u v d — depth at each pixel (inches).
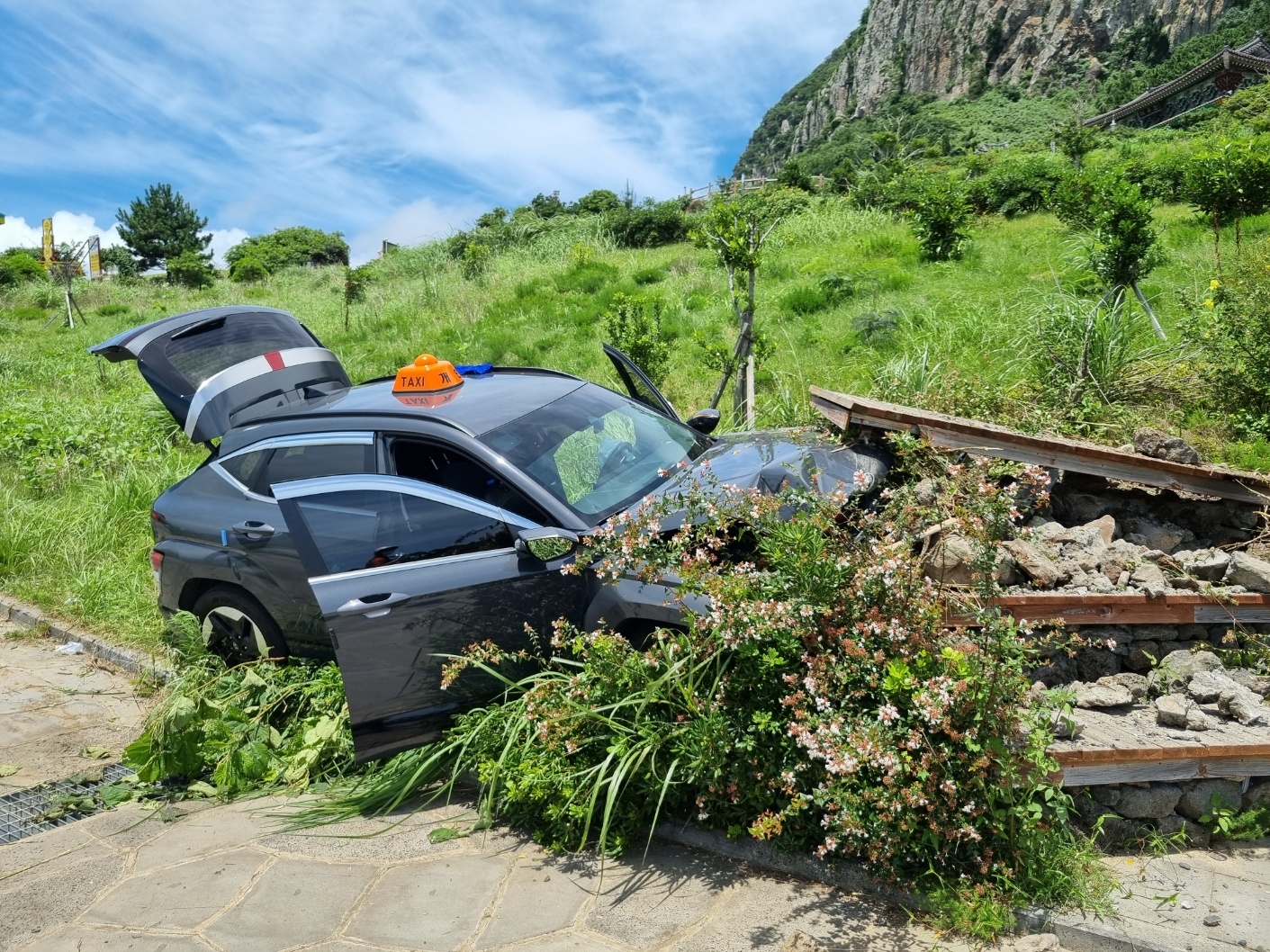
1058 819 118.7
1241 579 153.6
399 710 155.6
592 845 137.6
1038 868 116.8
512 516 162.2
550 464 170.6
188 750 168.6
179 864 141.5
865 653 123.3
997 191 756.6
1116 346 278.1
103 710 208.1
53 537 300.2
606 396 203.6
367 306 745.6
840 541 140.9
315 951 117.5
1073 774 122.3
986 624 130.7
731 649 129.8
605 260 813.9
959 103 6023.6
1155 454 196.1
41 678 225.8
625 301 388.8
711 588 132.6
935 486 171.8
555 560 155.9
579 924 119.6
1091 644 144.5
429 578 156.0
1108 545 168.6
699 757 128.9
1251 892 116.3
